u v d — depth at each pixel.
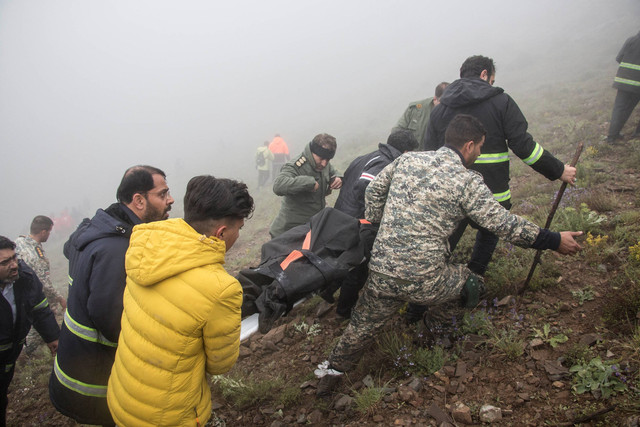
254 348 3.39
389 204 2.29
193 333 1.51
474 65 2.92
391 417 2.22
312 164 3.68
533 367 2.26
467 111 2.81
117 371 1.65
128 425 1.59
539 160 2.65
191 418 1.60
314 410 2.52
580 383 2.03
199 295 1.48
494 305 2.87
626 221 3.32
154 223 1.61
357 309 2.47
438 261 2.21
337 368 2.53
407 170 2.26
